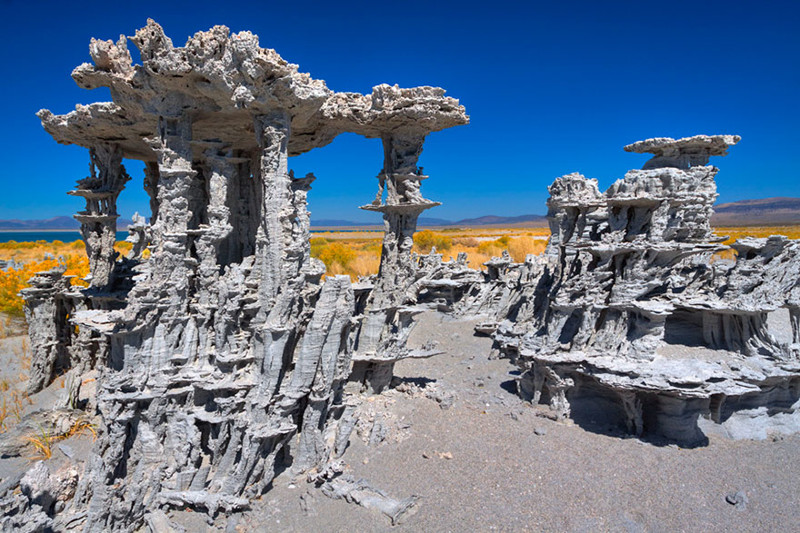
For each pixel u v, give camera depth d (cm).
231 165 899
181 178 846
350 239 7419
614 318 1030
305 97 811
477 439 961
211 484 781
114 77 820
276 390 843
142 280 863
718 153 1235
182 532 712
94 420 984
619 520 727
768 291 1051
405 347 1138
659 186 980
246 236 1121
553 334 1070
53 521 684
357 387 1124
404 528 712
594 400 1084
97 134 1055
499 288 1981
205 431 859
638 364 974
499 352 1491
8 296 1773
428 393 1165
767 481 834
